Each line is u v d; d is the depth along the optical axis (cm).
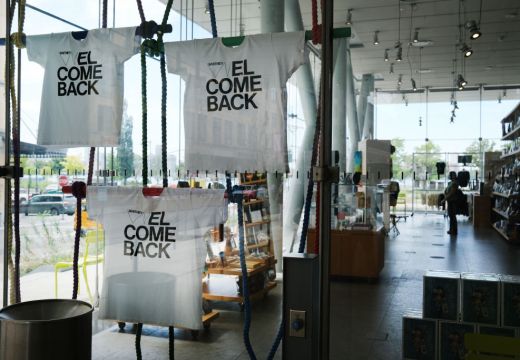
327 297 194
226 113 224
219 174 232
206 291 379
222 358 309
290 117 284
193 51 228
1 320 177
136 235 231
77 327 182
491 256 379
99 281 336
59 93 248
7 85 254
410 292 323
